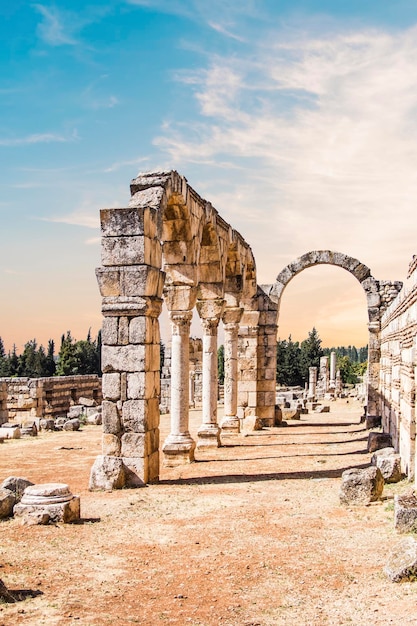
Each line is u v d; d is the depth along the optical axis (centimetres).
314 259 3647
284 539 1253
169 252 2208
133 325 1805
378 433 2522
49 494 1429
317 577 1031
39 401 4528
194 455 2436
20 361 10538
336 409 5403
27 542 1258
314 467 2173
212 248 2588
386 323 2948
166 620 879
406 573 982
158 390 1930
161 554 1179
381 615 860
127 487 1784
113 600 956
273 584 1009
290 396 5778
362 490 1516
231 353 3209
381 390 3316
